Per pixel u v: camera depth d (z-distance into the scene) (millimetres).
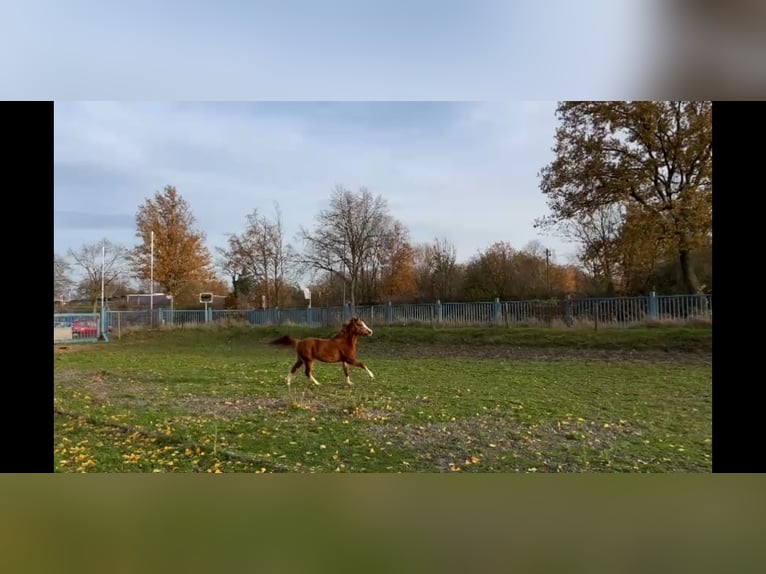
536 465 3775
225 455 4008
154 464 3914
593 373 6043
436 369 6418
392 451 4062
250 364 6969
